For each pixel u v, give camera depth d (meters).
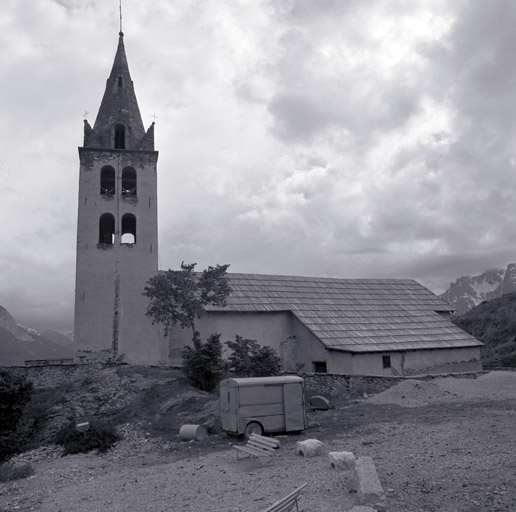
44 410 26.95
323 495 10.91
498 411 20.86
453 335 42.25
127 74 42.59
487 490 10.15
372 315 42.78
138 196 38.59
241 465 15.19
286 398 19.31
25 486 16.20
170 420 23.56
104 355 34.94
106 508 12.40
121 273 36.62
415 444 15.27
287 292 43.16
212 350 28.75
